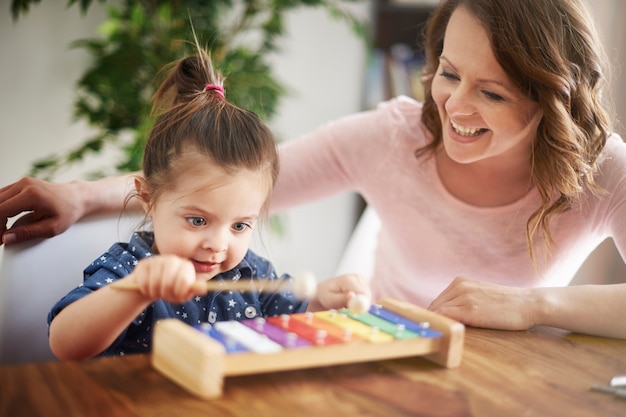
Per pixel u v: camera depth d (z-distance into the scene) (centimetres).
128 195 124
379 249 159
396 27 289
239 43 265
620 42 224
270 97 224
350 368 88
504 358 95
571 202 129
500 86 117
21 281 112
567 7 120
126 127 219
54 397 74
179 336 78
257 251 232
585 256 142
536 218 130
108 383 78
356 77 293
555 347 102
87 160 251
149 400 75
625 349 104
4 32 231
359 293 111
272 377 83
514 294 111
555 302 110
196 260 107
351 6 287
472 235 140
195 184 106
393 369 88
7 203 113
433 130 140
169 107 127
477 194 139
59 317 94
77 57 244
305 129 291
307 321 90
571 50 121
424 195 143
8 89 235
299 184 150
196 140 108
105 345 93
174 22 217
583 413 79
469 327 108
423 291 150
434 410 77
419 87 275
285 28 261
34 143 242
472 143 124
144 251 113
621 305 110
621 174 130
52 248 116
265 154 113
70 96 244
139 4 216
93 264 111
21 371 79
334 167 151
